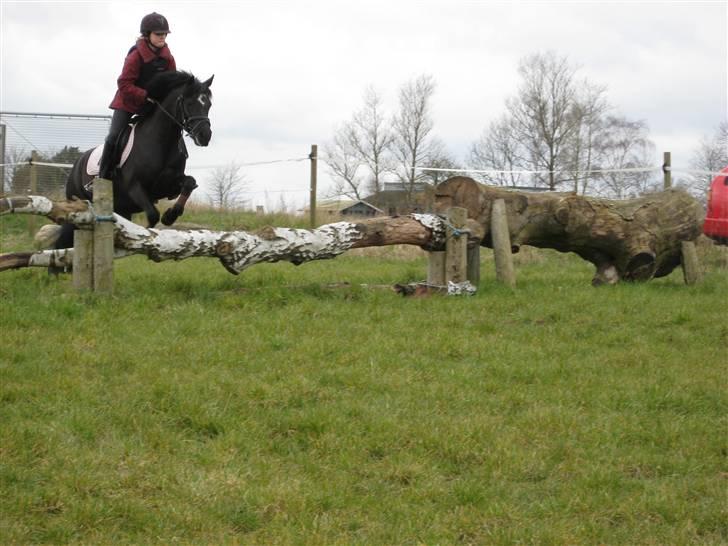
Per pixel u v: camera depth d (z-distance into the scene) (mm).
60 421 5922
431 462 5797
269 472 5449
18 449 5457
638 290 12039
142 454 5562
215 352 7758
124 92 11055
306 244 10484
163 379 6875
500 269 12062
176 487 5156
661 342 9328
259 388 6797
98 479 5152
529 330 9492
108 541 4551
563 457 5984
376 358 7914
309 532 4727
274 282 11273
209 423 6129
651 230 12930
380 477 5555
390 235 10930
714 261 16656
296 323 9023
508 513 5090
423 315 9820
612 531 4992
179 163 11414
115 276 11734
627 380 7730
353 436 6066
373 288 10883
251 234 10312
